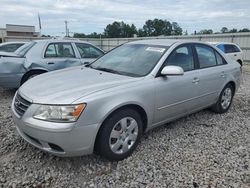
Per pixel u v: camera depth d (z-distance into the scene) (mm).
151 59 3820
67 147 2779
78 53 6973
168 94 3717
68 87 3107
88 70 3957
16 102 3225
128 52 4219
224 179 2900
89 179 2877
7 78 6074
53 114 2762
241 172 3053
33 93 3045
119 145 3193
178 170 3068
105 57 4430
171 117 3963
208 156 3422
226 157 3406
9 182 2773
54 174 2945
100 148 3049
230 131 4328
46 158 3268
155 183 2814
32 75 6312
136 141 3406
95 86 3113
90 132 2857
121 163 3199
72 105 2766
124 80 3367
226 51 12742
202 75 4355
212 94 4742
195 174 2988
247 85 9023
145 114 3459
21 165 3109
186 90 4027
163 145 3715
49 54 6551
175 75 3572
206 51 4699
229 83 5203
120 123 3158
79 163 3172
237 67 5383
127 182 2830
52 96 2893
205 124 4613
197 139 3963
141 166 3139
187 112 4266
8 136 3883
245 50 18891
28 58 6254
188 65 4191
